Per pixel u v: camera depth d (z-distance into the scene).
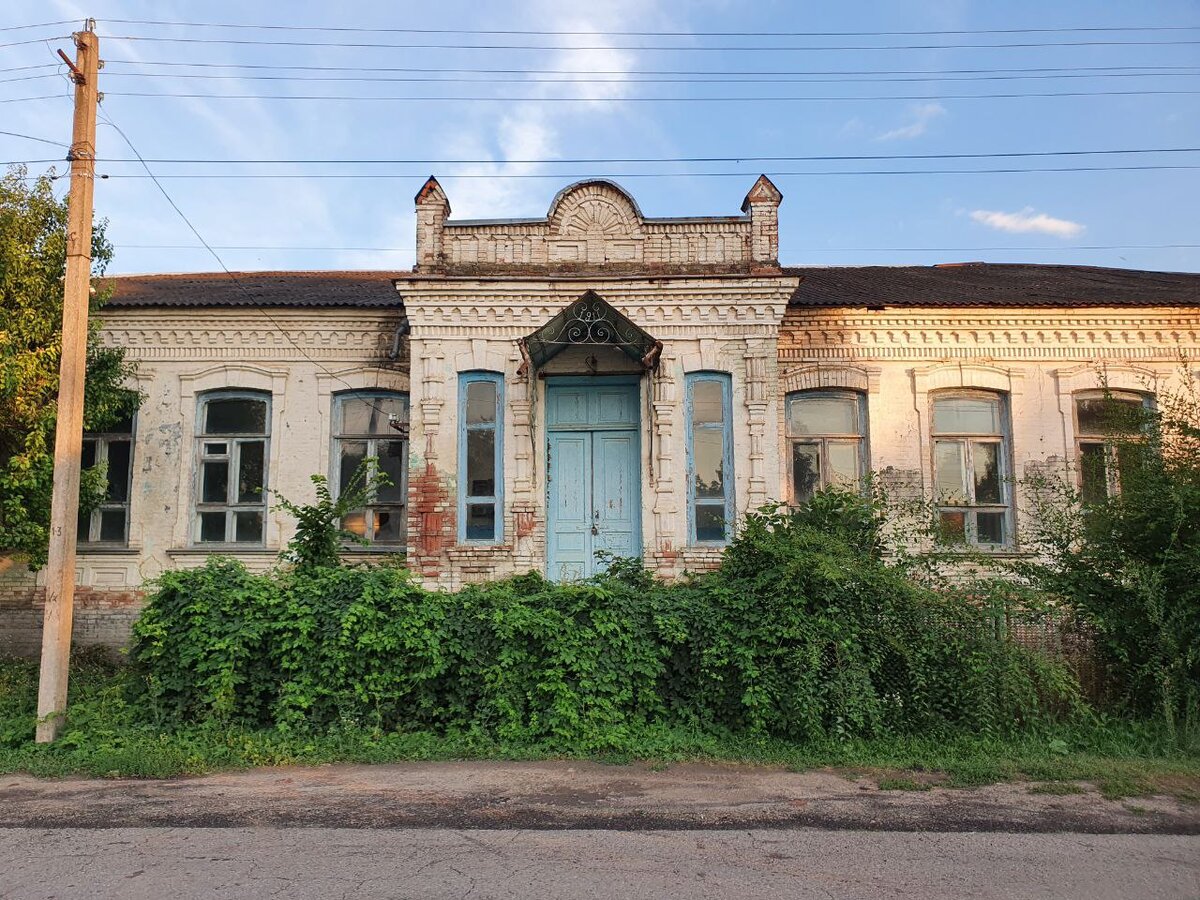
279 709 8.10
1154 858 5.26
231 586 8.45
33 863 5.16
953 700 8.00
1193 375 13.00
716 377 11.51
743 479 11.12
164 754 7.42
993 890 4.75
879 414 12.93
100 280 13.55
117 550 12.73
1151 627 8.41
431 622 8.25
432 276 11.22
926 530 9.26
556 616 8.13
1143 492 8.76
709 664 8.07
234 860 5.18
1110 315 12.97
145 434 12.97
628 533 11.74
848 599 8.09
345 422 13.15
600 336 10.45
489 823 5.91
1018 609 8.38
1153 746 7.77
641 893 4.68
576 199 11.70
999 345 13.10
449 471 11.19
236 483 13.04
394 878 4.88
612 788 6.77
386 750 7.64
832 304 12.73
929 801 6.43
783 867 5.08
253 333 13.10
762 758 7.50
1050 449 12.92
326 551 9.57
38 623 12.59
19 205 10.17
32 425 10.02
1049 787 6.69
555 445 11.97
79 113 8.74
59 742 7.92
